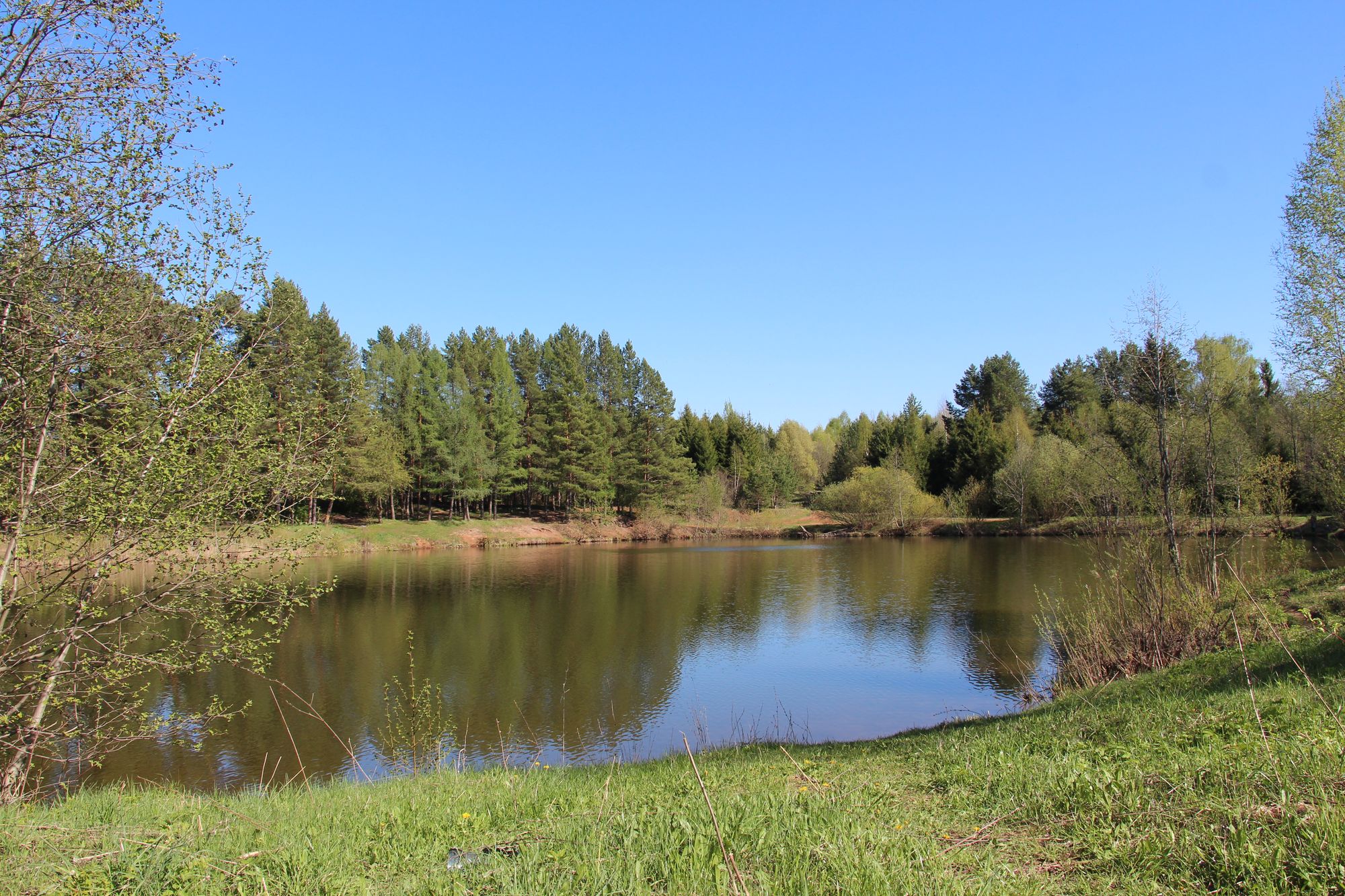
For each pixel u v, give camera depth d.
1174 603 13.63
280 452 10.77
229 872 4.62
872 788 6.67
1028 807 5.35
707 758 10.23
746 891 3.64
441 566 42.53
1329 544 26.61
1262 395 44.22
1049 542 51.34
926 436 82.69
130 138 8.78
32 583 9.07
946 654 20.95
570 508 68.38
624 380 83.94
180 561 9.84
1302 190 19.30
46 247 8.38
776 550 53.19
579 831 5.14
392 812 6.32
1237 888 3.72
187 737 14.37
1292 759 5.20
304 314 40.78
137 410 9.21
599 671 19.81
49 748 10.10
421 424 59.25
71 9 8.30
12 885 4.48
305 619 26.50
